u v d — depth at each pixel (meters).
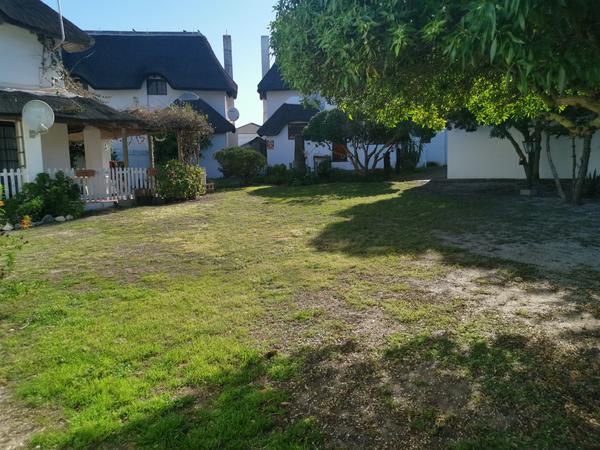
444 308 4.80
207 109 27.05
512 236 8.18
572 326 4.25
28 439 2.87
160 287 5.82
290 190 17.66
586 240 7.69
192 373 3.58
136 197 14.52
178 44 28.72
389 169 21.72
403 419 2.95
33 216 11.15
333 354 3.88
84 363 3.79
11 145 13.05
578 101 2.78
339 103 4.04
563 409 2.99
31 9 13.59
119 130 15.73
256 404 3.14
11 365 3.82
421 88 3.73
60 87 14.20
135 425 2.94
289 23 3.25
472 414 2.98
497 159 18.39
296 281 5.90
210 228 10.02
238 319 4.67
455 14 2.48
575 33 2.22
